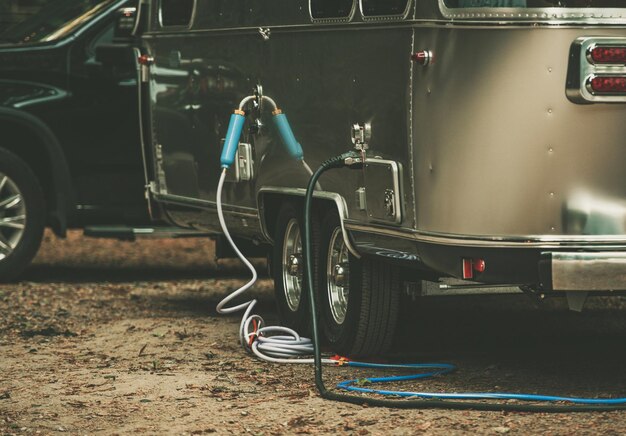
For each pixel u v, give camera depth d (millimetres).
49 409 7867
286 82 9523
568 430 7055
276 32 9625
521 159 7523
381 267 8906
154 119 12148
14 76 13633
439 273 8672
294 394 8141
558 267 7449
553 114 7488
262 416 7574
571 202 7547
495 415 7457
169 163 11898
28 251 13602
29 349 9945
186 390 8336
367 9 8352
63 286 13484
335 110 8812
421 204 7844
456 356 9438
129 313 11773
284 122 9320
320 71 9000
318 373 8211
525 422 7270
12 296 12727
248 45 10109
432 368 8906
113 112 13797
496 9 7457
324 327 9508
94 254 16922
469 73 7535
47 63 13680
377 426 7258
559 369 8906
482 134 7551
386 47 8117
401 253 8211
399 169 8016
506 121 7508
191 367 9133
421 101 7773
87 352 9781
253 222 10383
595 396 8008
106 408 7871
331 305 9406
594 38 7418
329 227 9312
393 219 8094
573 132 7504
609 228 7574
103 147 13812
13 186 13531
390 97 8086
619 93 7453
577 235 7566
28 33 13883
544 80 7461
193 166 11320
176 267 15578
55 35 13805
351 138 8586
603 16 7438
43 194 13695
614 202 7570
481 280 7738
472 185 7602
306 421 7406
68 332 10641
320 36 8984
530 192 7547
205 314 11703
